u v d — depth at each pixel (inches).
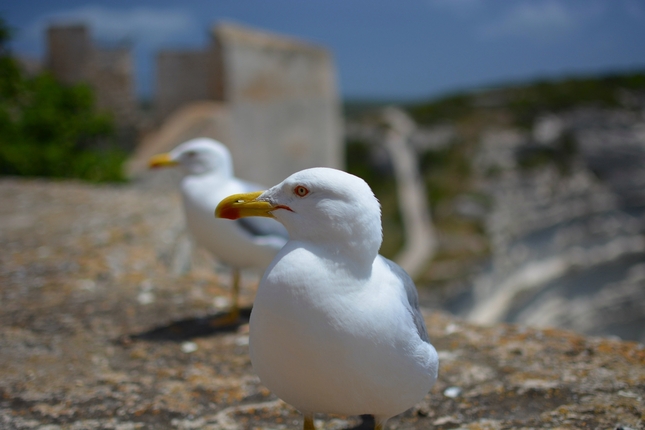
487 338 42.1
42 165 124.3
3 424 33.0
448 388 36.0
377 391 25.2
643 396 34.2
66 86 140.7
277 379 25.6
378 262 27.0
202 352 41.8
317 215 25.2
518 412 33.5
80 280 55.2
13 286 53.6
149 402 35.5
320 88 174.2
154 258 62.7
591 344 40.6
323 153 177.2
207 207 44.8
